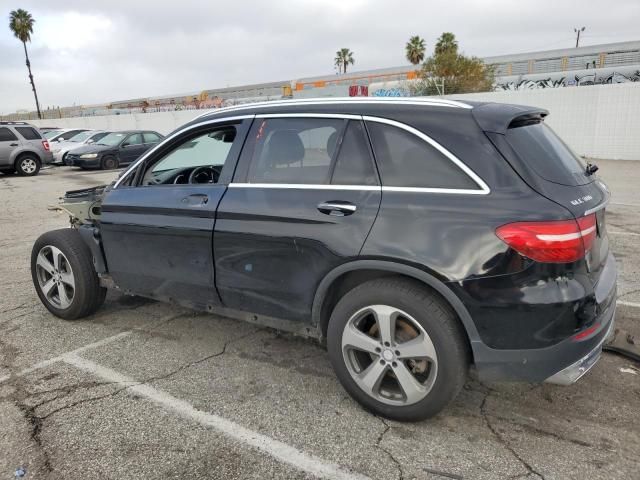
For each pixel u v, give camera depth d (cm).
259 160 334
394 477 252
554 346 252
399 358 283
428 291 273
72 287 438
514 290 250
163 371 361
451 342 267
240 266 332
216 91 4675
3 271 613
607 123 1906
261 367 365
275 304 325
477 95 2180
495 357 262
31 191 1335
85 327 439
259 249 320
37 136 1733
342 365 304
